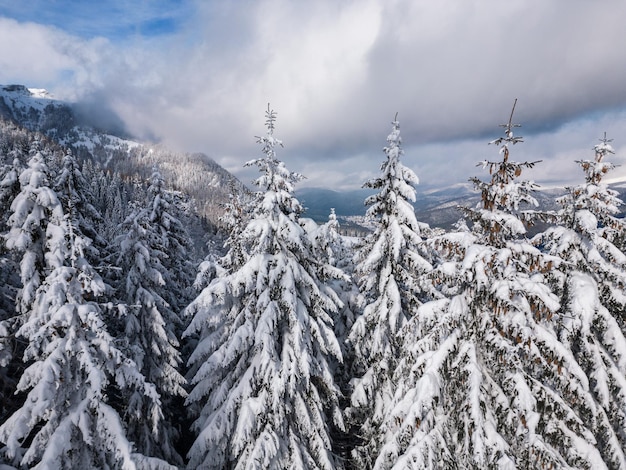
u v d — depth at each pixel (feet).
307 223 47.21
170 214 71.41
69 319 30.66
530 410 28.35
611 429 33.12
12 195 42.39
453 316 33.01
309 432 42.22
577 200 38.22
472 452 29.40
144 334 50.24
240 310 45.93
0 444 34.17
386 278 49.06
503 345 29.48
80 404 32.17
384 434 42.57
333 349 43.24
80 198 54.03
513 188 29.60
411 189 46.29
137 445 48.19
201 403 53.62
